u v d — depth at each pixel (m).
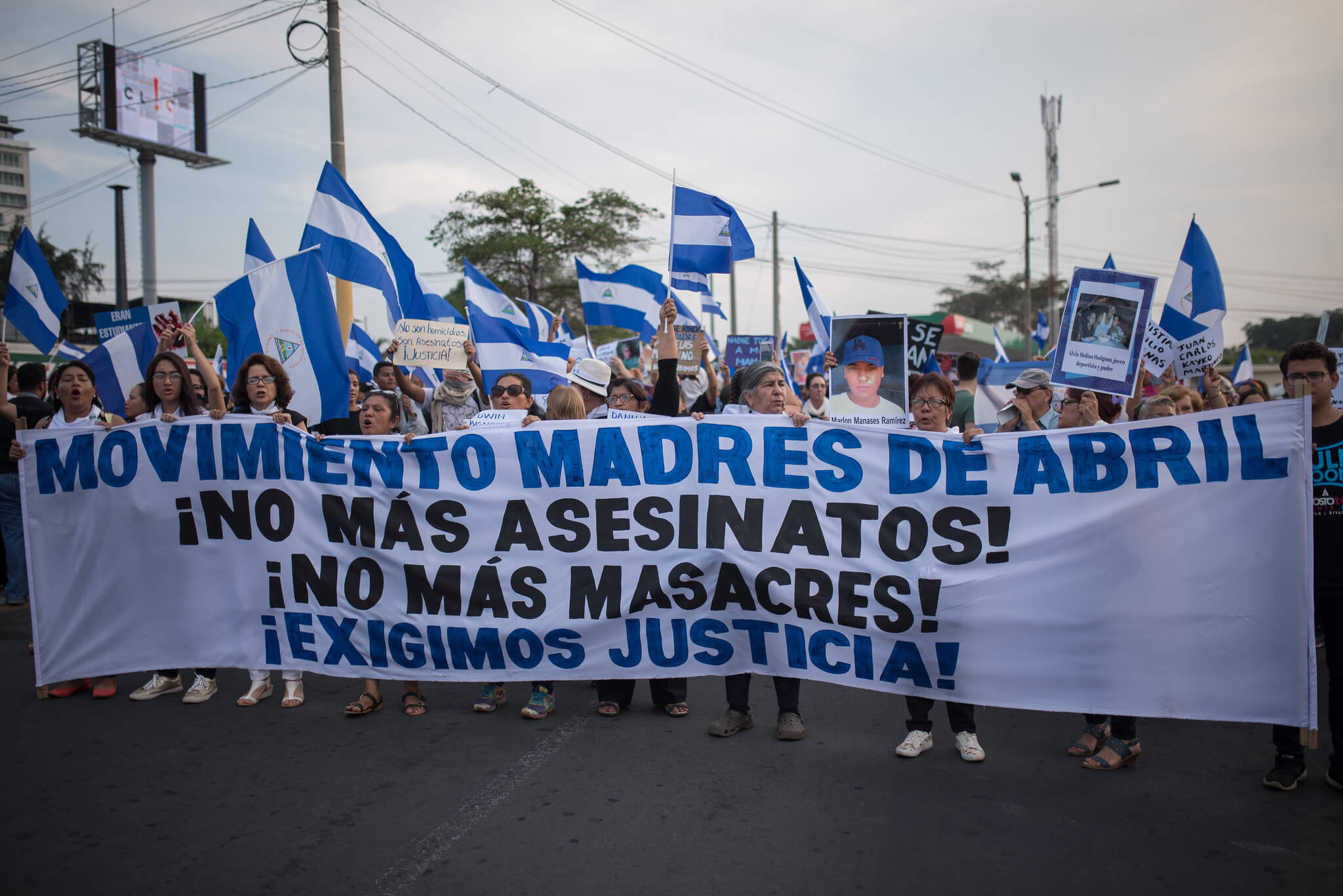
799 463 4.80
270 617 5.22
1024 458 4.46
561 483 5.04
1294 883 3.22
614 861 3.40
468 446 5.11
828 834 3.61
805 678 4.73
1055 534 4.37
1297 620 3.99
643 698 5.52
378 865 3.38
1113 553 4.27
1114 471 4.31
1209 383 6.22
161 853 3.46
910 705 4.58
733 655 4.86
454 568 5.08
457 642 5.07
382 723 4.96
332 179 7.19
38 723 4.95
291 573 5.20
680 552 4.93
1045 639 4.36
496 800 3.94
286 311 6.30
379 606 5.12
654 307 10.19
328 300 6.40
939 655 4.52
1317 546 4.05
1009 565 4.43
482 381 7.61
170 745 4.61
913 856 3.44
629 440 5.00
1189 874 3.29
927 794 4.01
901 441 4.66
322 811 3.83
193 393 5.61
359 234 7.20
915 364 9.76
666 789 4.07
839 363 5.49
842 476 4.73
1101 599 4.29
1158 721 5.09
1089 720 4.55
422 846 3.52
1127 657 4.24
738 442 4.88
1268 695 4.04
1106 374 4.71
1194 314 6.29
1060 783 4.14
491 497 5.08
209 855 3.45
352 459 5.18
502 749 4.57
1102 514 4.30
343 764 4.35
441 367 7.10
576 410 5.33
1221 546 4.11
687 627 4.92
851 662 4.66
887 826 3.69
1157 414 5.30
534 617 5.02
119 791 4.04
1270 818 3.76
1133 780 4.18
